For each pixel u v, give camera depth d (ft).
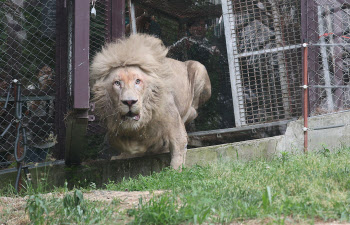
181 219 14.69
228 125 45.73
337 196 15.80
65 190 20.88
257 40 37.19
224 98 46.60
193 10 43.70
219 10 44.19
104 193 21.18
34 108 31.40
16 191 24.32
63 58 31.09
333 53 34.45
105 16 31.96
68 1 29.91
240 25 37.47
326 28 34.37
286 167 23.20
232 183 19.75
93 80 28.25
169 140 29.50
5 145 31.07
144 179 24.20
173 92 30.94
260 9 37.22
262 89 36.11
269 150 32.58
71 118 25.62
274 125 34.53
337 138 32.53
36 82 31.65
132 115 26.25
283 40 36.32
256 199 16.16
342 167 21.31
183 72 33.65
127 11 43.09
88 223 15.25
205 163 31.81
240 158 32.32
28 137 31.07
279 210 14.28
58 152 31.01
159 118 28.14
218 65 47.21
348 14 34.47
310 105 34.01
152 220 14.79
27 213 17.87
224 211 15.01
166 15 44.50
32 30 31.89
